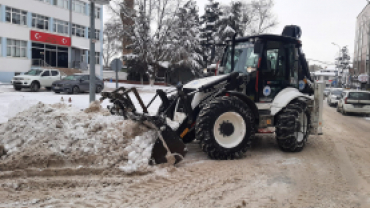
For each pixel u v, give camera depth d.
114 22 33.34
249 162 6.00
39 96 17.91
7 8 28.64
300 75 8.01
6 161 4.82
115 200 3.93
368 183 4.93
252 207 3.91
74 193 4.08
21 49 30.23
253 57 6.98
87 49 36.03
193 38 35.19
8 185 4.18
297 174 5.30
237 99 6.19
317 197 4.29
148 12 33.22
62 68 32.78
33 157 4.88
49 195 4.00
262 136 9.12
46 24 32.88
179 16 34.47
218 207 3.86
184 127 6.21
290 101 7.07
